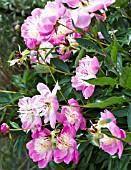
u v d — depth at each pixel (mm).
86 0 927
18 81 1479
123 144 1038
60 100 1208
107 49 1056
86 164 1284
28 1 2365
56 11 1020
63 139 1103
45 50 1261
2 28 2268
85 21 921
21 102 1136
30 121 1127
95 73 1074
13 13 2371
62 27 1116
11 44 2215
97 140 931
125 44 1240
